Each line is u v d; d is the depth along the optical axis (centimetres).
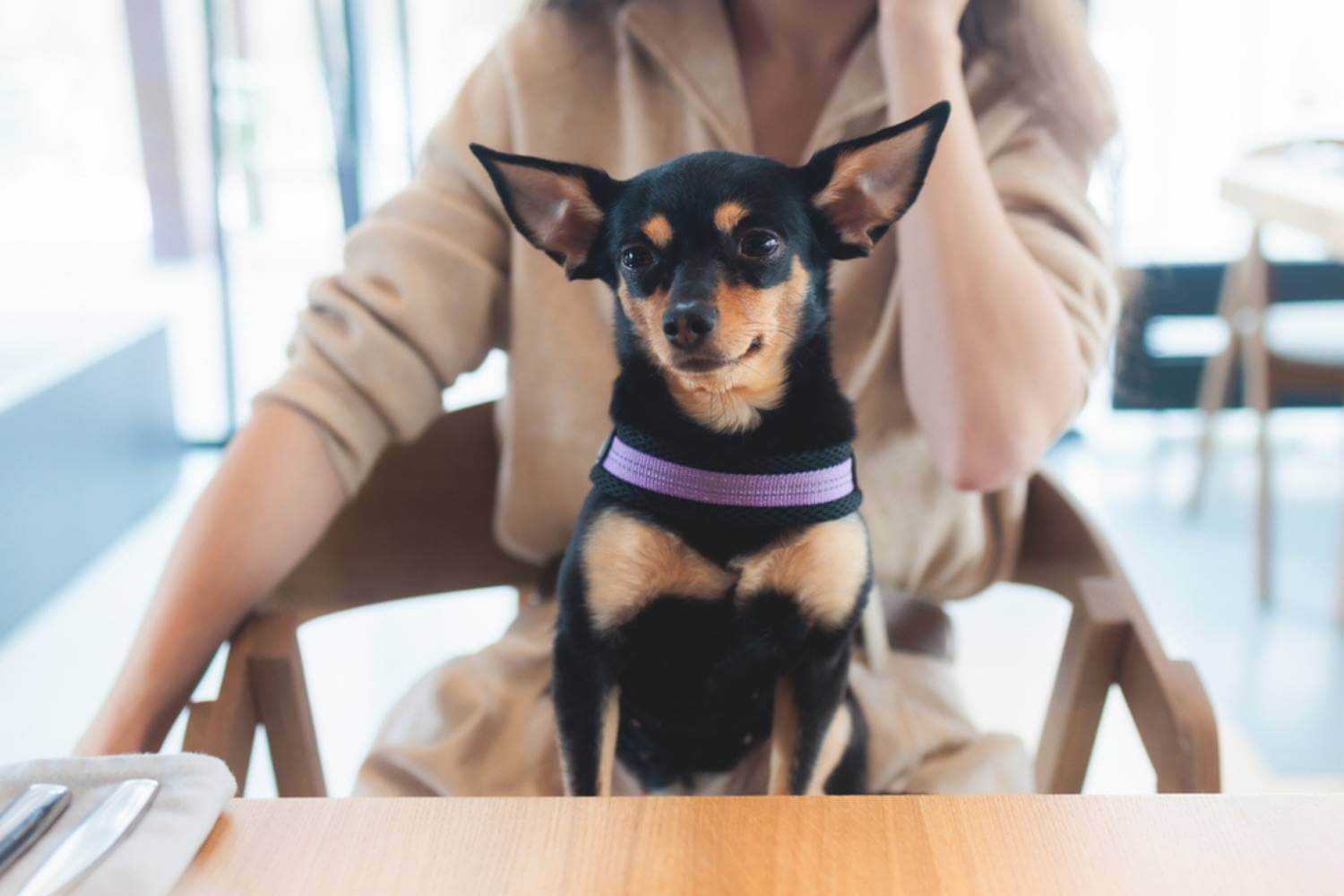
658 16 116
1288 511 314
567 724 89
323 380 110
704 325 82
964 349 104
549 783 105
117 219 412
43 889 56
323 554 119
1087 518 112
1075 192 117
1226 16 355
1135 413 376
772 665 92
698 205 86
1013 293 104
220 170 361
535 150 119
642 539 85
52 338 306
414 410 116
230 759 92
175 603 97
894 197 90
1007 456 106
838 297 116
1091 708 102
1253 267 264
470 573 128
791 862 60
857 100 114
